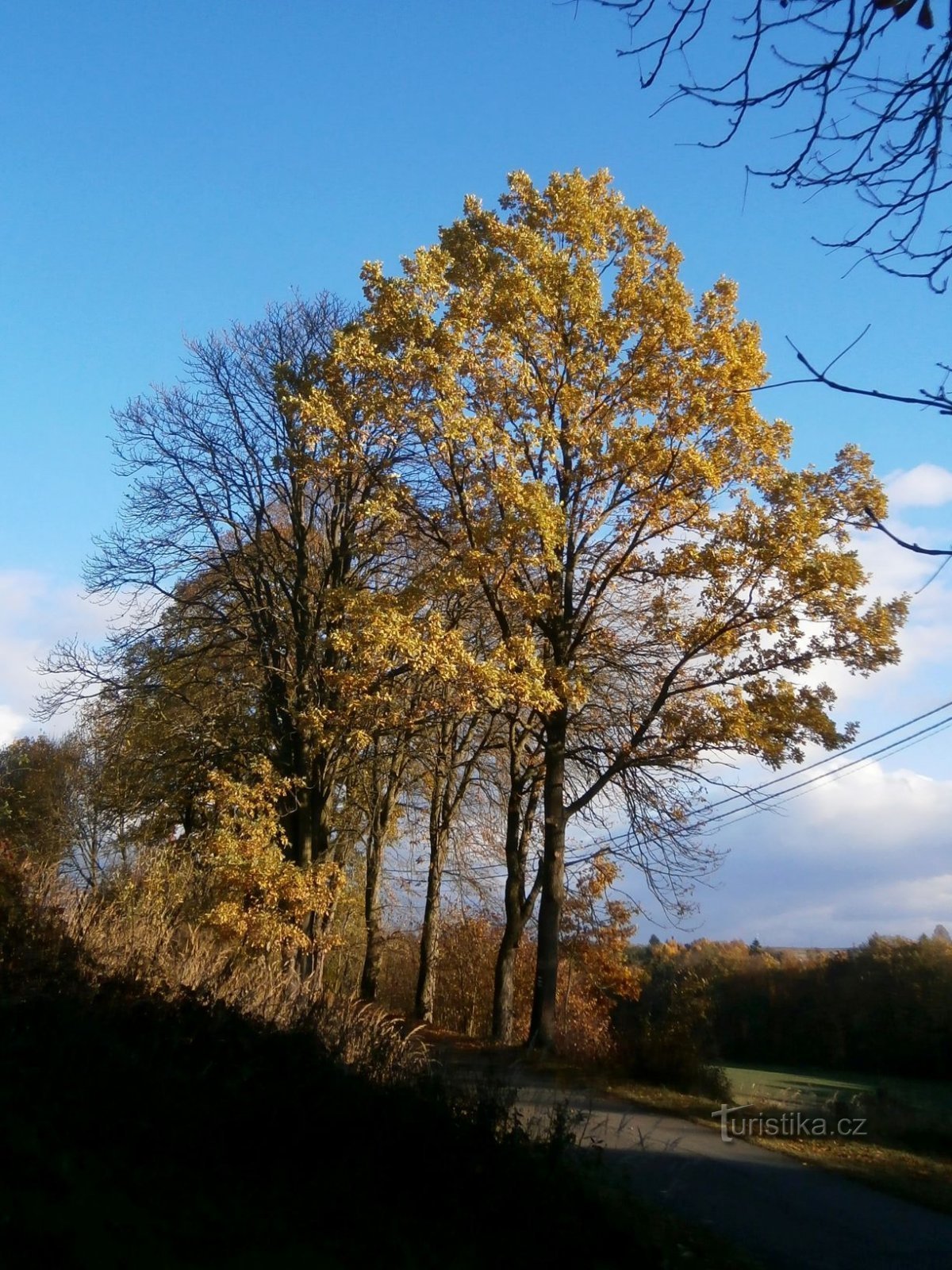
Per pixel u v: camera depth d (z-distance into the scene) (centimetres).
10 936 980
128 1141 717
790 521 1784
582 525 2039
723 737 1880
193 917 1739
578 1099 1342
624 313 1955
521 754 2664
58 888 1234
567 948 2820
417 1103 785
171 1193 665
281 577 2422
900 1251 809
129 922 1176
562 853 2073
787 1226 862
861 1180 1047
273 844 2173
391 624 1758
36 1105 711
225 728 2388
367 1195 716
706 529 1925
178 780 2312
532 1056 1792
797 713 1847
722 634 1884
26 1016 827
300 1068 825
